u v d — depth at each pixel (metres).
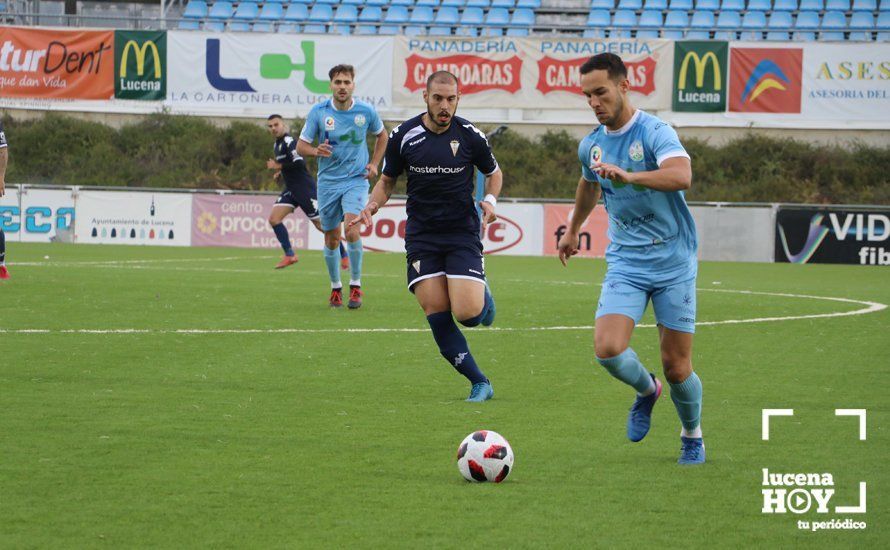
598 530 8.97
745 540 8.75
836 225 52.16
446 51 64.75
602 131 11.81
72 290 29.05
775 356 19.41
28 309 24.52
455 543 8.58
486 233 54.31
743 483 10.55
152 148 68.38
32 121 69.88
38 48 66.19
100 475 10.59
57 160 67.56
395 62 64.69
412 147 15.35
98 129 69.50
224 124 71.06
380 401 14.75
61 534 8.73
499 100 65.12
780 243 52.88
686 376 11.33
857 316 26.19
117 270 36.66
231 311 25.02
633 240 11.62
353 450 11.79
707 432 12.95
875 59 62.25
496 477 10.43
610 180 11.55
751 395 15.45
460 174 15.38
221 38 65.69
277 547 8.45
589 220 53.31
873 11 69.00
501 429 13.04
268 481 10.45
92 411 13.73
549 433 12.84
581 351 19.80
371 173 26.25
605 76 11.35
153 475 10.61
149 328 21.75
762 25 69.25
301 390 15.45
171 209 55.44
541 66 64.75
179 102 66.19
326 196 25.89
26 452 11.49
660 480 10.65
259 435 12.49
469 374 15.06
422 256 15.44
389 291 30.91
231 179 66.69
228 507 9.55
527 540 8.67
